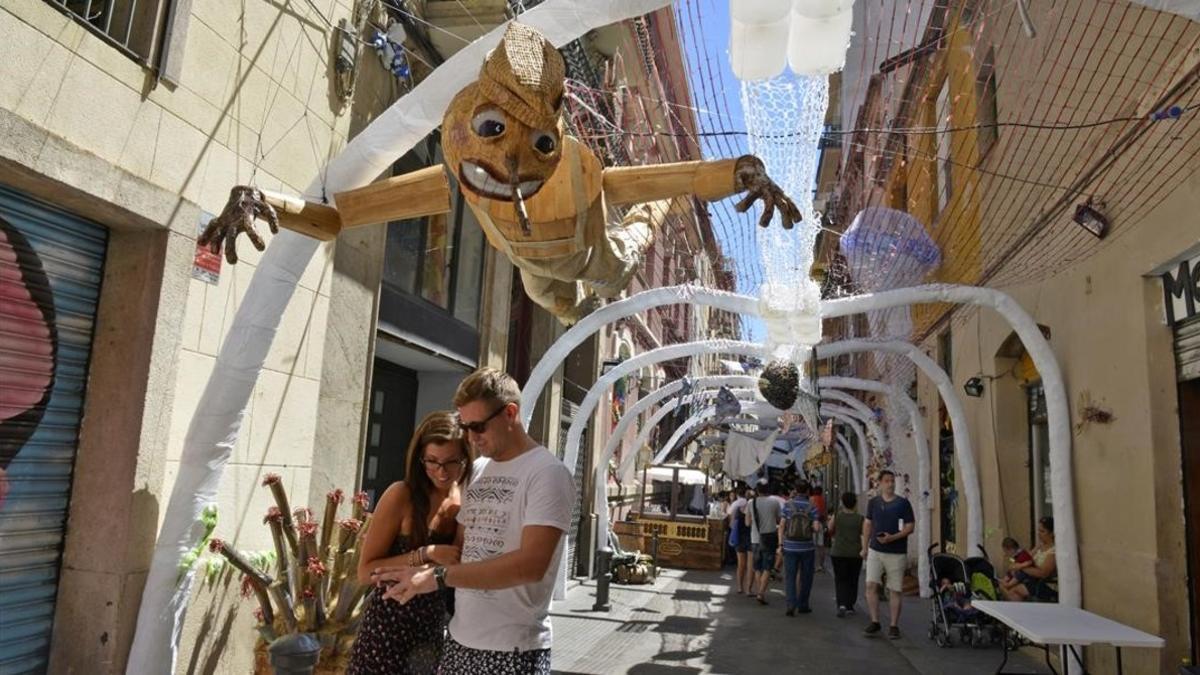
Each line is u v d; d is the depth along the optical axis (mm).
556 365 9711
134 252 4598
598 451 15852
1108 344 6898
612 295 3939
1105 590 6844
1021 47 7926
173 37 4656
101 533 4383
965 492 10711
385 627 3410
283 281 4422
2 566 4047
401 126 4133
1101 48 6402
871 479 18875
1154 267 6121
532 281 3773
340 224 3951
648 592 12703
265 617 5094
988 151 8031
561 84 2826
